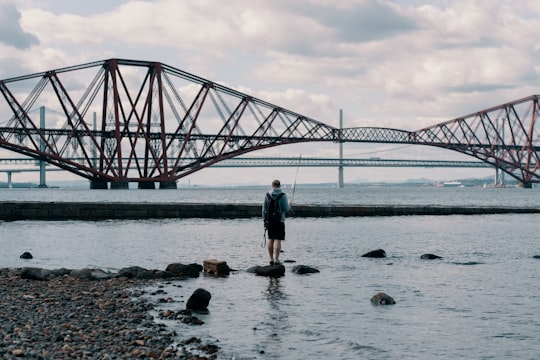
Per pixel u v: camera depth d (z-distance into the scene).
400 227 34.94
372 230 32.72
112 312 11.04
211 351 8.54
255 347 8.84
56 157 149.00
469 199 120.88
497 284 14.52
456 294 13.12
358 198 126.06
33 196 140.00
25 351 7.88
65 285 14.32
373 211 45.28
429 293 13.26
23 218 40.31
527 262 19.12
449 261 19.41
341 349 8.77
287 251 22.56
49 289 13.69
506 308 11.61
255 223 37.81
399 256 20.94
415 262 19.14
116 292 13.30
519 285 14.37
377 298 12.17
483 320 10.59
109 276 15.45
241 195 153.12
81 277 15.34
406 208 46.22
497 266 18.08
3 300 12.16
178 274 15.91
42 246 24.48
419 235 29.66
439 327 10.07
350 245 24.80
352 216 44.69
